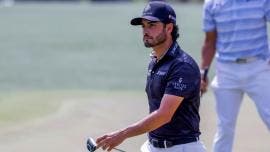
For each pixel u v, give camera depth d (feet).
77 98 123.44
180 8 494.59
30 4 622.54
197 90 49.37
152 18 48.52
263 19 66.23
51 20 386.93
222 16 67.10
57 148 85.35
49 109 111.04
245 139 88.99
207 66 69.46
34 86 143.95
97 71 171.32
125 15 422.82
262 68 66.44
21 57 204.13
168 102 48.39
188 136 50.29
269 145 86.43
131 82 150.30
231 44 66.90
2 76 160.35
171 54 49.06
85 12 464.24
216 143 68.54
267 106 66.64
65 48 233.96
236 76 67.00
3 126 97.04
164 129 50.29
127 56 207.00
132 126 48.52
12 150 84.28
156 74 49.62
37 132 93.30
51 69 175.22
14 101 119.24
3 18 405.18
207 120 97.86
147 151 52.03
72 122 100.12
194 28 311.68
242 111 104.73
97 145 48.70
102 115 105.40
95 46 241.55
